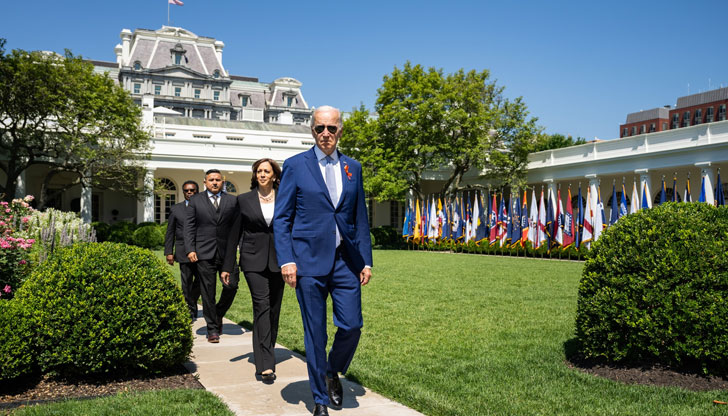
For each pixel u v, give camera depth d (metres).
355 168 3.73
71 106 27.98
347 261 3.65
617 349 4.71
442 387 4.27
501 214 27.42
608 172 30.95
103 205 40.22
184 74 81.69
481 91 36.59
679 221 4.65
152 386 4.27
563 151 33.94
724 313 4.21
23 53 25.52
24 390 4.09
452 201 35.47
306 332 3.56
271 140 43.38
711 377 4.34
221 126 44.28
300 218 3.61
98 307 4.23
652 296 4.45
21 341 4.05
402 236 35.59
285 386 4.32
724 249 4.36
